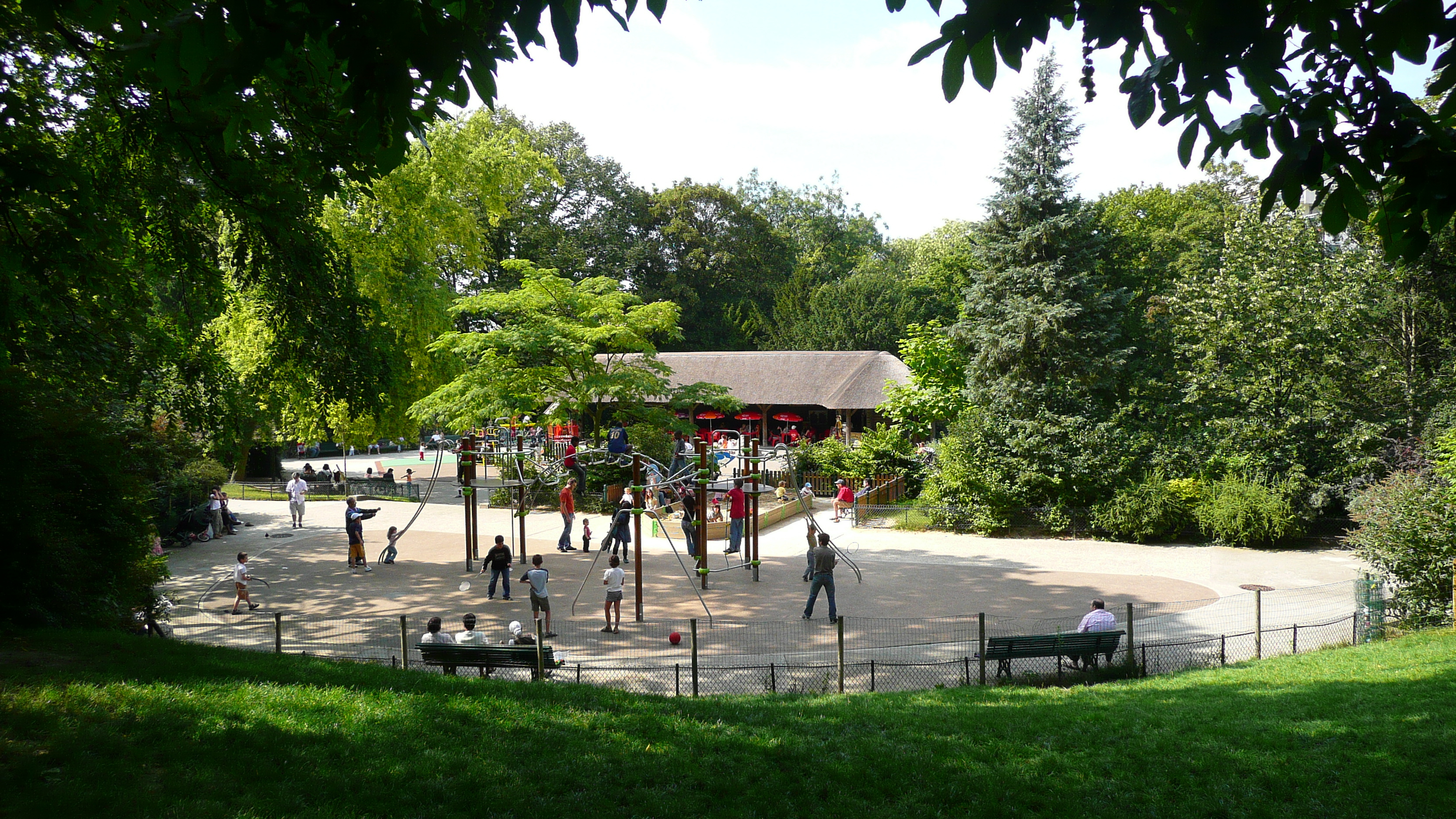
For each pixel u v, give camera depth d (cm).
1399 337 2978
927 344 3988
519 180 3978
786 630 1848
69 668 958
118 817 626
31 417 1257
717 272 7238
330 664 1177
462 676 1305
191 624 1894
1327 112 437
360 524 2542
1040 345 3278
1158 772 889
